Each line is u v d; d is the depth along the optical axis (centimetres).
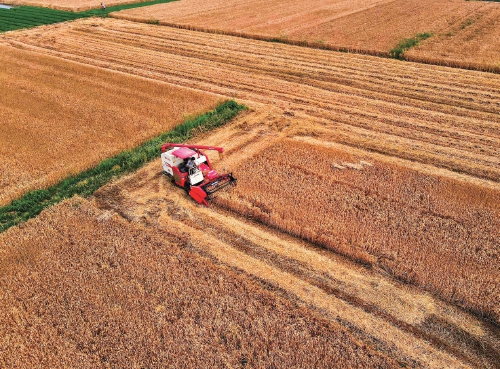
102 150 2355
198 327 1254
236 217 1811
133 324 1267
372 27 4584
